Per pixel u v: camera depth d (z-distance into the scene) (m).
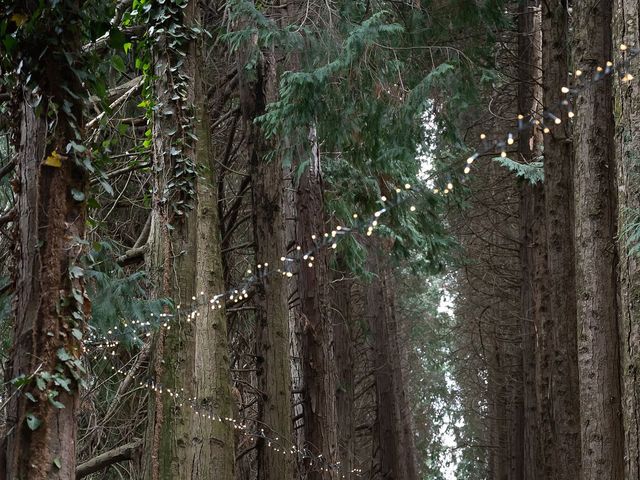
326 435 14.85
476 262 27.59
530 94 17.58
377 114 14.16
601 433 10.68
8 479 6.14
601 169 11.01
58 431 6.27
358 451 31.36
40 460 6.18
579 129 11.19
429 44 15.34
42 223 6.51
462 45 15.57
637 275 8.80
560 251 13.29
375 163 15.42
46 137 6.63
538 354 14.97
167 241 8.78
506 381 28.48
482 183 23.92
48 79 6.66
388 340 24.50
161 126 8.98
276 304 14.38
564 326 13.26
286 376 14.27
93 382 13.75
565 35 13.75
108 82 13.38
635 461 8.58
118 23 9.46
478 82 17.33
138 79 11.99
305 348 15.19
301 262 15.46
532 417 19.45
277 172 14.77
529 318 19.28
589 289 10.90
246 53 14.65
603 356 10.76
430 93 14.54
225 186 19.84
